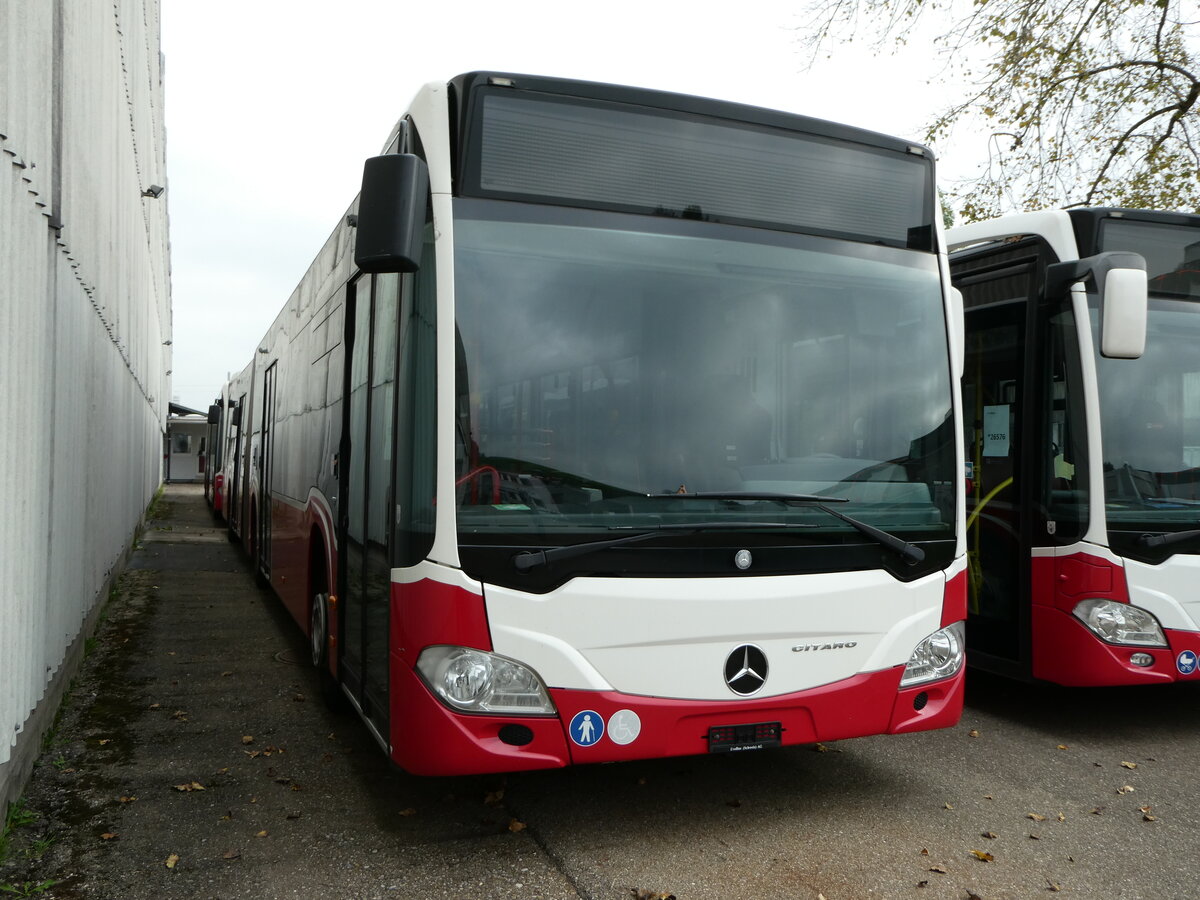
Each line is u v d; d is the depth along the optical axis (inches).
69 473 243.0
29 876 147.4
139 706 246.2
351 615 200.1
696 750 152.6
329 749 211.8
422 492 148.6
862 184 178.5
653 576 150.4
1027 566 243.0
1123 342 196.7
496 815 173.9
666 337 158.6
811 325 168.6
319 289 266.7
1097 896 145.3
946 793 189.9
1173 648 224.4
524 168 155.9
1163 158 534.3
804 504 161.2
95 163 309.4
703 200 165.9
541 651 144.8
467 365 147.6
